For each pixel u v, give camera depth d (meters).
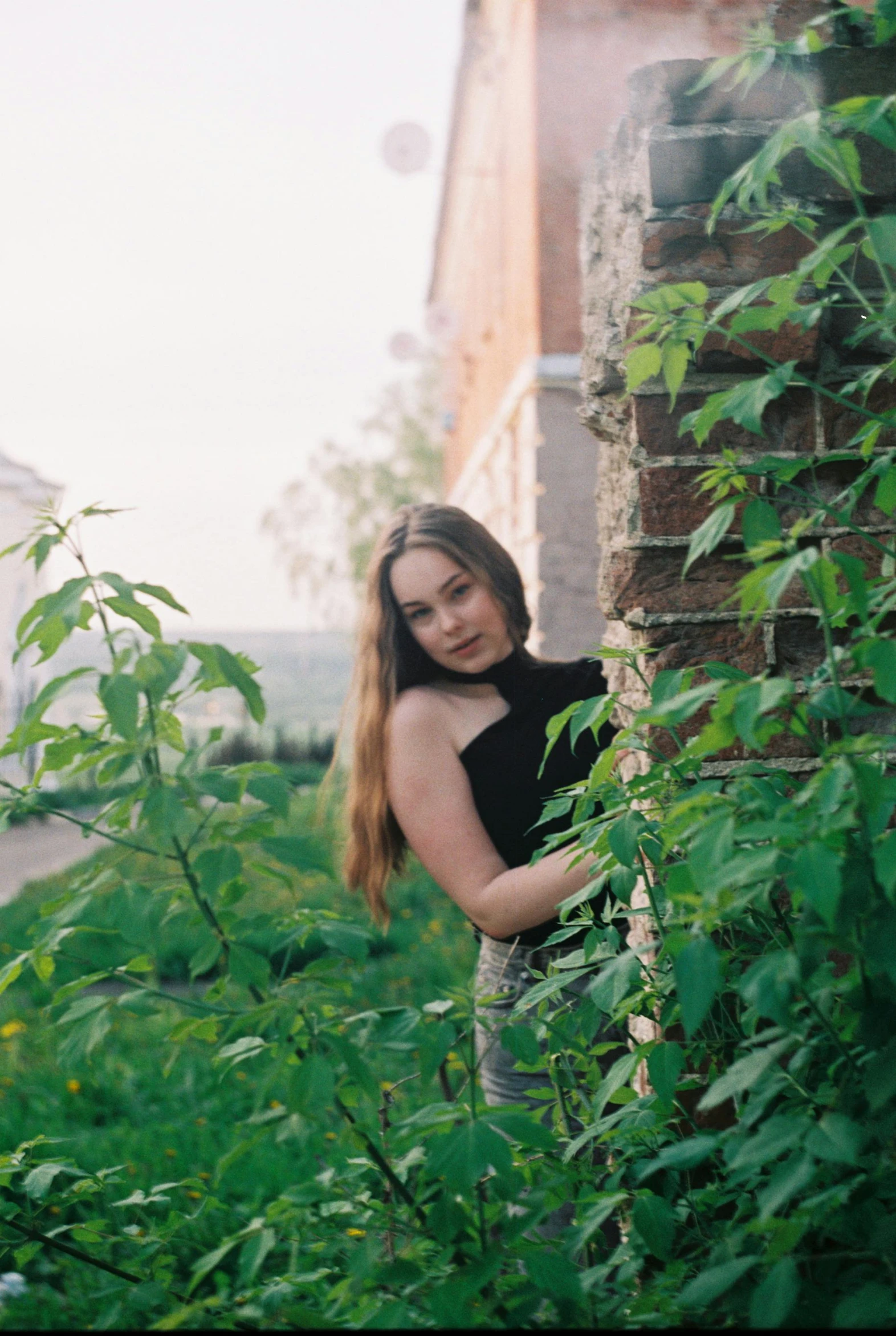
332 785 1.94
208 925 1.11
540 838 1.91
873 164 1.63
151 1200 1.40
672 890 1.06
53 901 1.17
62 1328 2.22
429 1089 3.17
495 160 8.85
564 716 1.35
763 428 1.63
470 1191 0.98
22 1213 1.35
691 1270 1.23
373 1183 1.31
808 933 0.99
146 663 1.03
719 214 1.58
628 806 1.30
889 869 0.90
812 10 1.68
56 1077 3.82
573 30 6.53
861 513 1.62
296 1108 0.98
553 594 6.41
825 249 1.25
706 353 1.61
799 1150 0.95
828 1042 1.10
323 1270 1.23
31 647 1.11
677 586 1.62
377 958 5.67
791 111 1.65
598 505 2.11
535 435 6.49
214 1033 1.24
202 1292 2.34
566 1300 1.04
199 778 1.05
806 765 1.59
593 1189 1.31
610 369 1.80
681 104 1.65
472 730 1.96
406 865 2.07
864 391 1.45
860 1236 1.05
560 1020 1.44
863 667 1.00
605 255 1.90
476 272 10.62
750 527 1.23
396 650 1.99
